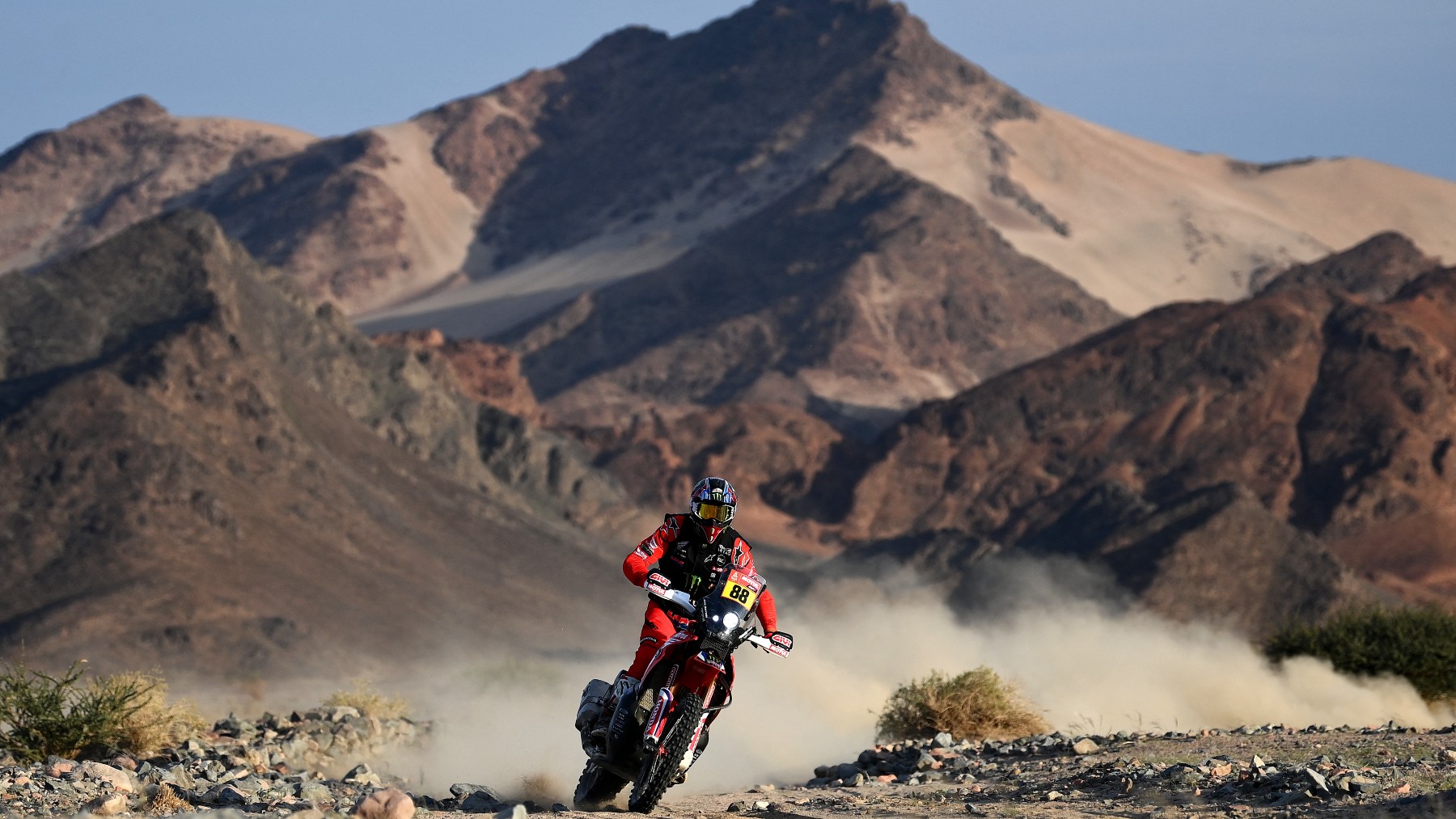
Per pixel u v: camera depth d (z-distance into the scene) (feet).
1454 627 335.88
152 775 141.38
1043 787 156.56
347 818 108.78
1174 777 150.30
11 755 182.70
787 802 157.48
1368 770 141.49
